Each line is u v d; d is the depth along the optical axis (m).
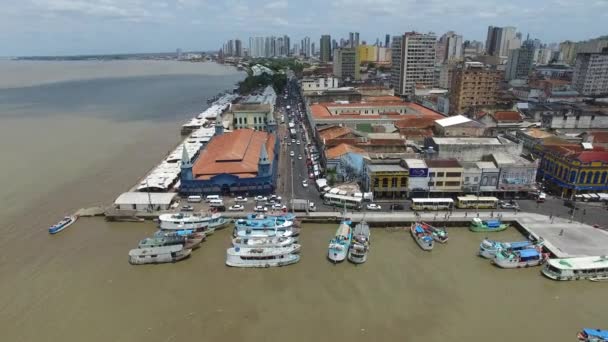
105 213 107.00
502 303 73.19
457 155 123.69
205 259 87.94
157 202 109.38
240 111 187.50
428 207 107.56
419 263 85.62
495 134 158.12
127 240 95.75
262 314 70.38
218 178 117.69
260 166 119.06
